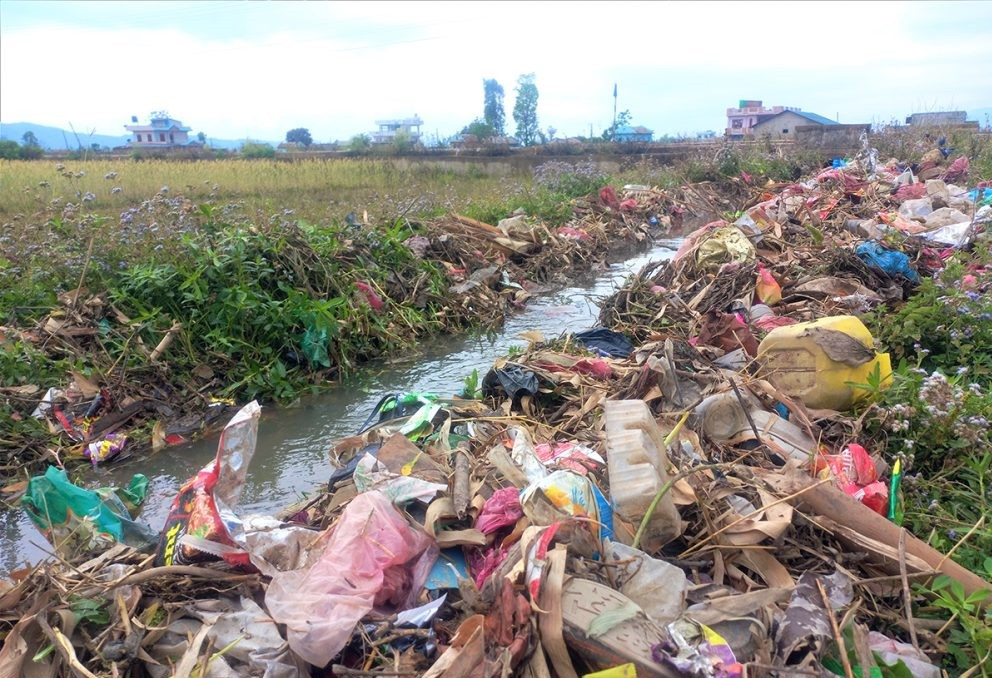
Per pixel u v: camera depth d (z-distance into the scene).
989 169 15.21
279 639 2.76
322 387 7.10
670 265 8.71
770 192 15.46
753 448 4.07
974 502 3.70
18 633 2.83
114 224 8.88
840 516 3.29
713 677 2.21
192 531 3.23
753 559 3.13
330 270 8.29
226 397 6.57
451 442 4.27
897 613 2.98
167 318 6.79
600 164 25.14
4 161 22.53
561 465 3.56
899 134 21.92
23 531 4.73
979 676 2.65
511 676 2.38
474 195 16.28
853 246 7.91
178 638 2.93
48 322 6.56
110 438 5.74
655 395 4.68
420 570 3.10
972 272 6.86
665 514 3.02
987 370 5.11
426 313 8.94
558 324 9.05
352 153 31.55
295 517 3.86
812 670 2.34
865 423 4.30
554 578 2.55
